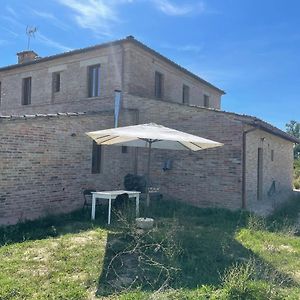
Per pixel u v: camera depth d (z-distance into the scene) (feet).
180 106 44.88
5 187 31.68
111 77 48.93
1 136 31.40
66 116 38.11
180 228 27.89
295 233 30.48
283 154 61.67
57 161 37.29
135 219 28.91
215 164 41.83
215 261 20.90
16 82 60.03
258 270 19.01
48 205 36.04
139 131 28.25
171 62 56.70
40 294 15.71
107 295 15.92
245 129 40.45
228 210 38.73
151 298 15.24
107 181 44.73
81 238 25.64
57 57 53.36
